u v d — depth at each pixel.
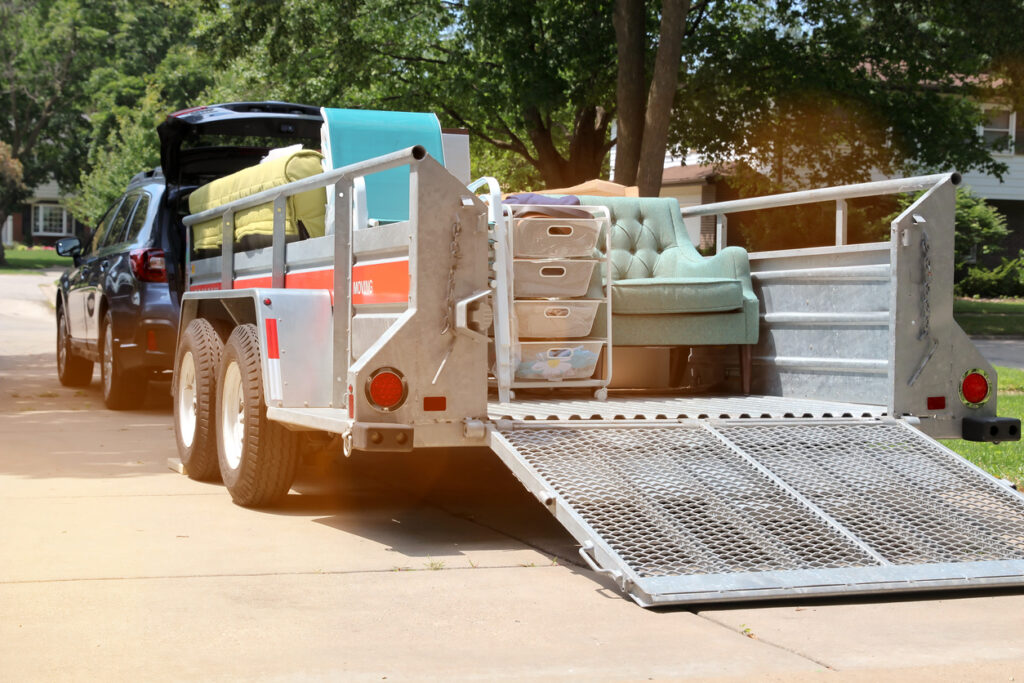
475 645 3.75
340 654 3.64
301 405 5.56
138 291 9.71
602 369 6.30
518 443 4.94
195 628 3.90
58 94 56.31
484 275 4.98
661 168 16.81
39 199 64.69
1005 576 4.44
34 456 7.69
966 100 23.55
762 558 4.38
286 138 9.62
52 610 4.10
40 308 27.62
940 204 5.59
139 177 11.18
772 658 3.62
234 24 22.34
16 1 55.38
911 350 5.57
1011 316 26.31
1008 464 7.46
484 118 22.70
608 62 20.61
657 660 3.60
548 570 4.80
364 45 22.36
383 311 5.21
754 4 22.77
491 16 20.38
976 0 18.80
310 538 5.36
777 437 5.29
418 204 4.85
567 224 6.02
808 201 6.41
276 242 6.29
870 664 3.56
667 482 4.80
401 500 6.43
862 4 21.50
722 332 6.45
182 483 6.79
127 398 10.29
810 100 21.44
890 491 4.94
